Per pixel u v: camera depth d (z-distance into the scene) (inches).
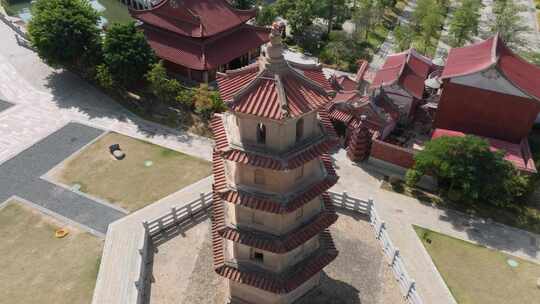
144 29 2733.8
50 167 2030.0
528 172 1897.1
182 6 2534.5
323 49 3117.6
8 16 3555.6
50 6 2559.1
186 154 2140.7
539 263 1635.1
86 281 1518.2
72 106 2466.8
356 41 3230.8
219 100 2284.7
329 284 1487.5
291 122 973.8
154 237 1648.6
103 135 2249.0
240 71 1047.6
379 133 2111.2
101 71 2404.0
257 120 971.9
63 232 1701.5
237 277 1251.8
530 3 4101.9
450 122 2249.0
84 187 1920.5
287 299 1375.5
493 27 3152.1
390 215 1827.0
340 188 1962.4
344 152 2201.0
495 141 2122.3
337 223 1737.2
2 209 1800.0
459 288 1530.5
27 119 2345.0
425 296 1497.3
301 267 1285.7
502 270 1601.9
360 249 1621.6
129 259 1594.5
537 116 2236.7
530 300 1498.5
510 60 2204.7
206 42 2564.0
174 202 1845.5
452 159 1792.6
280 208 1052.5
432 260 1630.2
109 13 3870.6
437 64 2716.5
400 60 2561.5
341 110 2244.1
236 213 1177.4
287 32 3403.1
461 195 1836.9
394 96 2369.6
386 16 3727.9
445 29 3540.8
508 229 1781.5
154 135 2266.2
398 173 2063.2
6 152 2110.0
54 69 2783.0
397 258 1503.4
